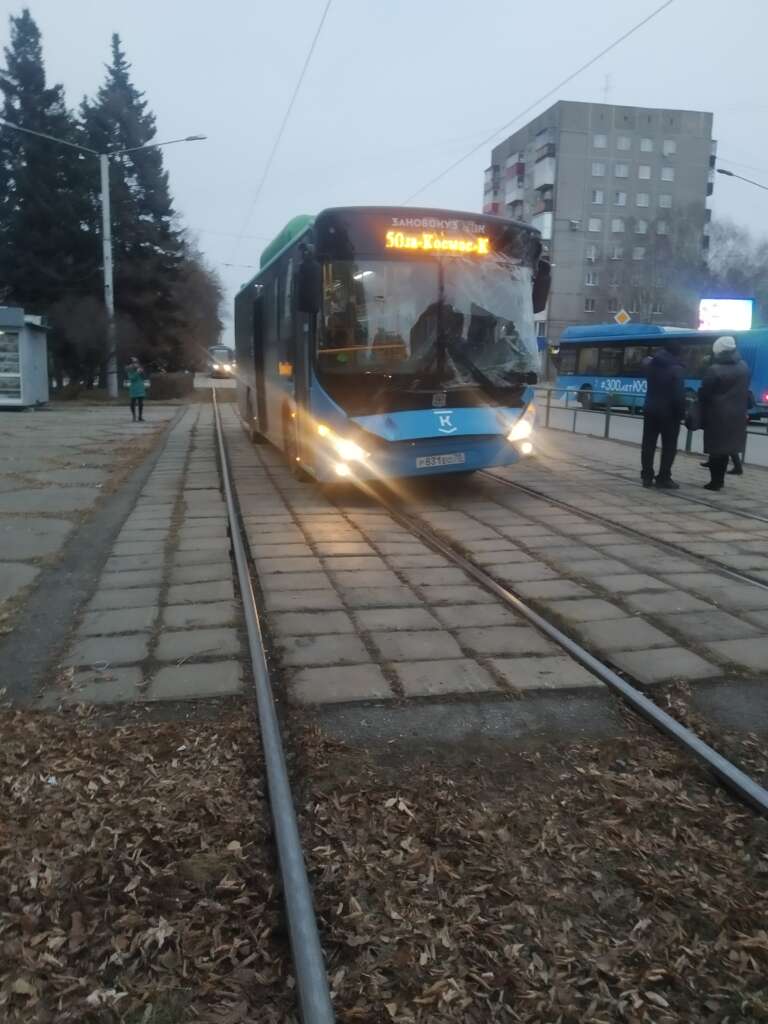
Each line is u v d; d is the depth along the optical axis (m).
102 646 5.01
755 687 4.52
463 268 9.40
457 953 2.58
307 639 5.14
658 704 4.32
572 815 3.33
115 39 41.78
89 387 34.38
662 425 10.73
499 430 9.41
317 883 2.89
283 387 11.68
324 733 3.94
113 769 3.60
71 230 36.28
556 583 6.42
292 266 10.60
